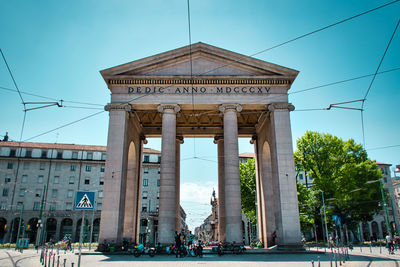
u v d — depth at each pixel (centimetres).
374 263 1688
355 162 4106
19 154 6025
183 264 1577
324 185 3947
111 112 2547
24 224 5662
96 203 6053
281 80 2630
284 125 2536
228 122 2533
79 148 6275
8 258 2092
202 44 2692
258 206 3278
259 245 3019
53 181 6016
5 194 5819
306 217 4381
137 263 1636
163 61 2644
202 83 2606
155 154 6594
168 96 2589
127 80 2605
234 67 2664
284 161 2464
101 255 2119
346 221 4181
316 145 4153
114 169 2411
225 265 1520
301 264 1547
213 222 8225
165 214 2302
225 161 2467
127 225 2898
